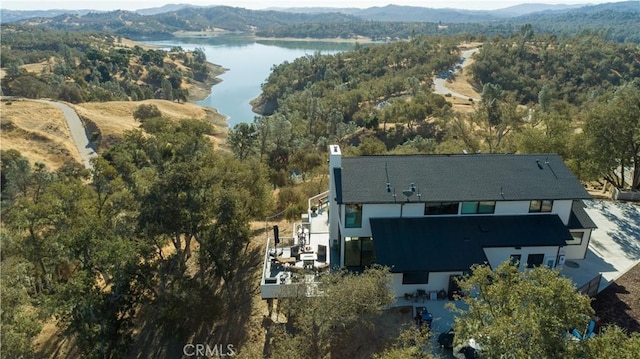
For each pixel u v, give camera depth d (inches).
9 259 1235.2
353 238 1221.1
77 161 3804.1
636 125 1636.3
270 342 1013.2
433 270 1067.3
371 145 2709.2
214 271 1325.0
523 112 2942.9
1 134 3912.4
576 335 839.1
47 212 1405.0
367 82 6909.5
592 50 7381.9
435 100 4630.9
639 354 556.4
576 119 3169.3
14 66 6875.0
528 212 1246.9
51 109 4690.0
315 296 924.6
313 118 5369.1
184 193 1120.8
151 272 1072.2
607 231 1455.5
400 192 1197.1
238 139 3078.2
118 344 1011.3
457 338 751.1
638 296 1104.8
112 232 1179.9
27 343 952.3
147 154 2217.0
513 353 612.7
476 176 1263.5
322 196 1723.7
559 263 1196.5
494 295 719.7
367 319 977.5
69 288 948.6
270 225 1681.8
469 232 1177.4
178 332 1089.4
